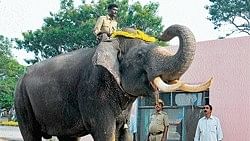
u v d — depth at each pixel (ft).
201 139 37.60
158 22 144.87
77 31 138.82
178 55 18.81
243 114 45.32
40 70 24.03
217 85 47.26
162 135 37.76
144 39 21.26
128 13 144.15
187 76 49.70
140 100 50.19
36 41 145.69
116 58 20.90
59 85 22.76
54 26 147.64
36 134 25.03
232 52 46.55
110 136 21.20
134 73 20.38
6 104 185.06
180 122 49.01
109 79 21.04
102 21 24.57
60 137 24.34
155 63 19.53
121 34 21.17
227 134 46.24
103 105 21.13
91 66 21.67
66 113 22.63
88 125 21.97
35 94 23.79
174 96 49.55
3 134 90.38
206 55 48.47
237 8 168.86
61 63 23.29
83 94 21.68
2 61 184.55
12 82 183.52
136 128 50.29
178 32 18.95
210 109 37.60
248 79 45.24
